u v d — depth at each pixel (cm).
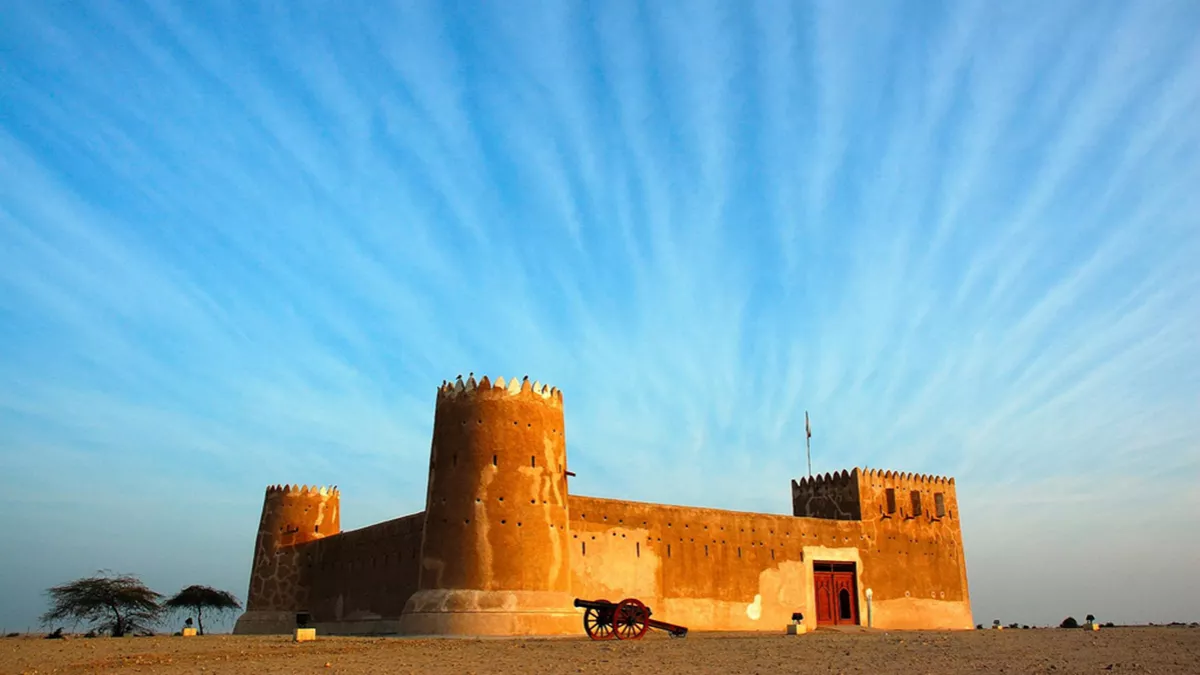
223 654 2922
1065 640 3453
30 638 4791
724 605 4675
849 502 5416
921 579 5453
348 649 3008
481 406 3938
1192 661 2488
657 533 4559
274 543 5822
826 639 3500
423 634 3616
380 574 4869
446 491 3853
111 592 5903
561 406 4188
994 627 5041
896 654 2681
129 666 2528
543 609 3681
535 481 3894
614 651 2753
